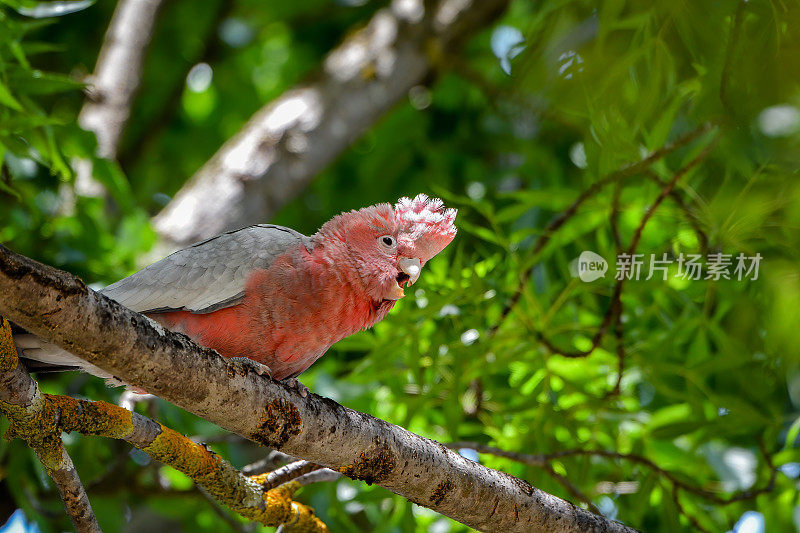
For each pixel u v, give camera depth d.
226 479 6.99
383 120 15.41
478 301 9.91
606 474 11.04
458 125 16.88
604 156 8.56
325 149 14.05
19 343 7.01
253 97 19.42
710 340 11.38
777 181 8.27
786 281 8.52
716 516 11.23
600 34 7.30
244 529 11.27
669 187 8.80
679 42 7.52
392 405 10.65
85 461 11.13
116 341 5.57
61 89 9.43
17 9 9.24
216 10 18.08
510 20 16.84
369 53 14.62
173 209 13.27
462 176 16.45
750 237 8.88
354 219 8.17
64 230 11.68
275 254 7.88
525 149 14.79
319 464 6.97
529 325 9.78
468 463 7.24
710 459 10.94
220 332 7.73
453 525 11.06
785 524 10.34
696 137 8.73
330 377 10.59
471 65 15.97
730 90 7.09
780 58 6.49
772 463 9.66
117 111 14.36
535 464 8.76
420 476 7.03
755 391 10.00
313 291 7.71
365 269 7.86
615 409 10.23
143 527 14.93
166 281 7.77
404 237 8.15
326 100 14.28
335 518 10.67
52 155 10.02
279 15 18.42
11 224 11.34
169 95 16.91
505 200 14.48
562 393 10.13
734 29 6.91
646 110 7.84
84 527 6.20
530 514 7.31
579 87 7.64
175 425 10.52
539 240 9.89
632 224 11.11
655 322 11.20
